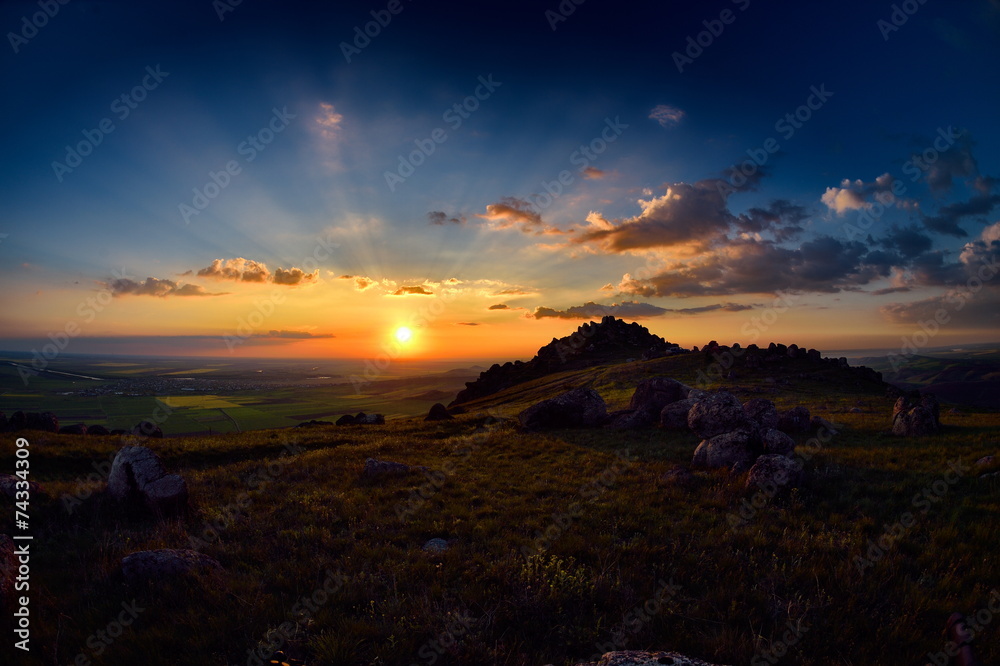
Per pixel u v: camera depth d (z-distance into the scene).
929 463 16.34
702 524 10.91
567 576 7.81
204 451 23.16
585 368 106.69
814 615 6.80
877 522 10.84
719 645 6.05
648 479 15.57
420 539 10.53
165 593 7.47
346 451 22.98
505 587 7.71
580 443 25.48
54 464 18.97
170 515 11.94
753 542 9.52
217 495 14.57
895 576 7.95
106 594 7.62
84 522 11.51
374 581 7.95
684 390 33.34
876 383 64.56
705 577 8.16
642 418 31.08
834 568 8.10
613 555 9.00
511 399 88.69
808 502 12.41
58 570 8.52
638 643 6.18
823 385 61.94
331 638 6.07
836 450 19.61
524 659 5.83
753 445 17.27
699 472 16.02
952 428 26.30
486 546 9.87
